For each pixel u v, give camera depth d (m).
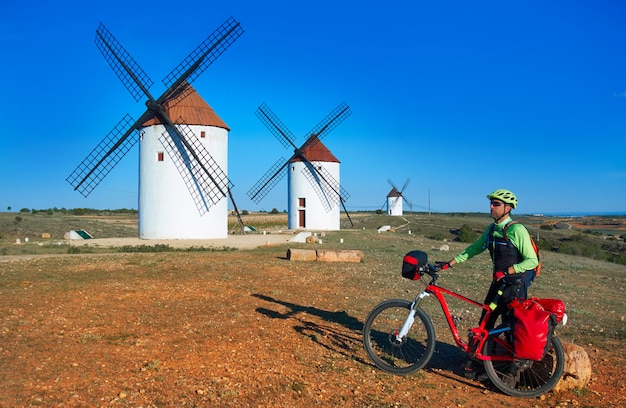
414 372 6.71
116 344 7.35
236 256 19.39
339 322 9.23
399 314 8.39
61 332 7.83
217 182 32.16
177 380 6.09
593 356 7.95
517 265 6.29
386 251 25.33
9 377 5.93
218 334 8.09
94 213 110.69
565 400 6.13
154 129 30.95
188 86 32.50
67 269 14.41
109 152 31.36
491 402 6.02
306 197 52.75
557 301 6.22
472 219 95.75
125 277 13.16
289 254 18.92
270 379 6.29
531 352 5.98
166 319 8.89
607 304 13.30
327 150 53.62
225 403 5.54
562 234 74.00
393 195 93.56
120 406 5.33
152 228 31.28
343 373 6.65
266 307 10.21
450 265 6.82
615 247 58.44
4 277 12.91
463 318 10.23
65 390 5.65
